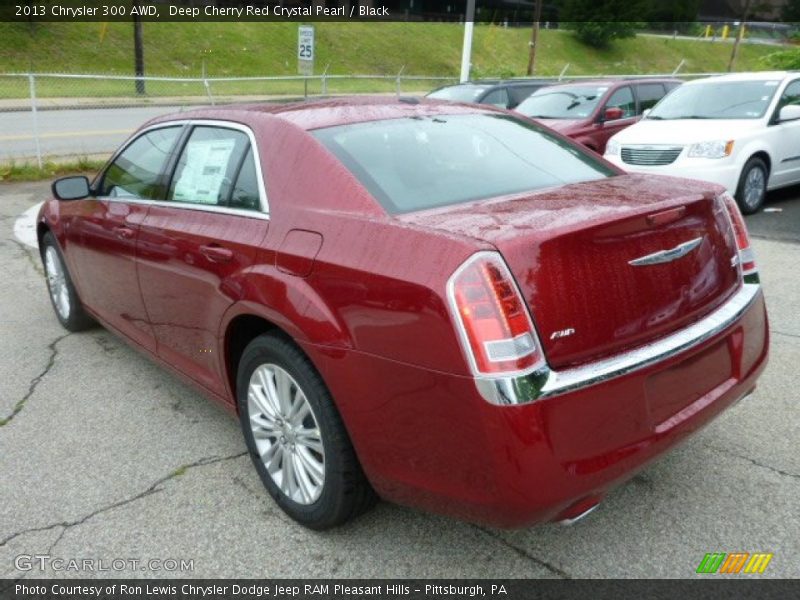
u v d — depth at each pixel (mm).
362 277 2469
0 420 3967
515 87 14664
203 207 3396
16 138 16156
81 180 4414
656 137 8648
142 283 3832
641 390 2418
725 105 9211
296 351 2777
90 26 31766
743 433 3592
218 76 31953
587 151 3596
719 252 2865
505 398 2160
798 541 2801
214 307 3182
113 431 3828
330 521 2824
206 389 3557
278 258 2822
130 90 24891
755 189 8703
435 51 41906
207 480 3348
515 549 2814
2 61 27875
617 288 2428
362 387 2482
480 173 3061
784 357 4492
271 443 3090
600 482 2311
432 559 2773
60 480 3365
